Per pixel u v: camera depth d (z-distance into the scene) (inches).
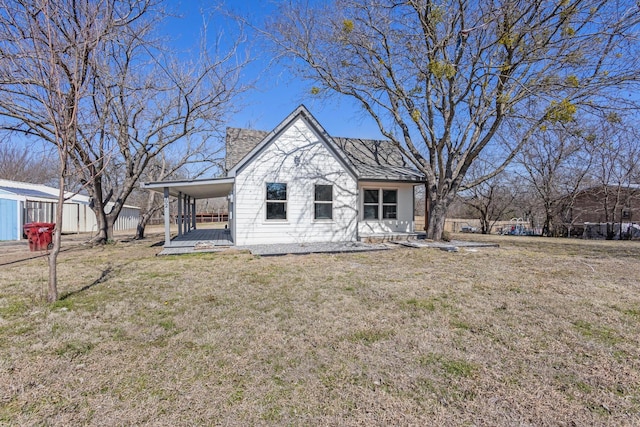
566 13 306.2
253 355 116.6
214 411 85.1
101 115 394.3
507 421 81.9
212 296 192.1
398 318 155.1
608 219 757.9
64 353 117.6
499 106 404.8
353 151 597.9
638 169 673.6
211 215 1428.4
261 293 199.3
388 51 444.8
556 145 743.7
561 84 344.5
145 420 81.4
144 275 251.8
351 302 180.7
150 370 105.9
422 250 406.3
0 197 617.3
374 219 532.7
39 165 1141.7
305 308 169.9
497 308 171.2
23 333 135.5
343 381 99.8
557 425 80.7
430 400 90.4
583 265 303.6
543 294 198.8
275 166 449.1
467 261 325.7
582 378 101.8
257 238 440.8
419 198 1338.6
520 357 115.9
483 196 923.4
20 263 319.3
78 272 265.0
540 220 933.8
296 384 98.1
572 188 787.4
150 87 466.6
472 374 104.1
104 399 90.3
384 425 80.1
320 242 469.4
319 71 487.5
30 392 93.2
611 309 170.1
